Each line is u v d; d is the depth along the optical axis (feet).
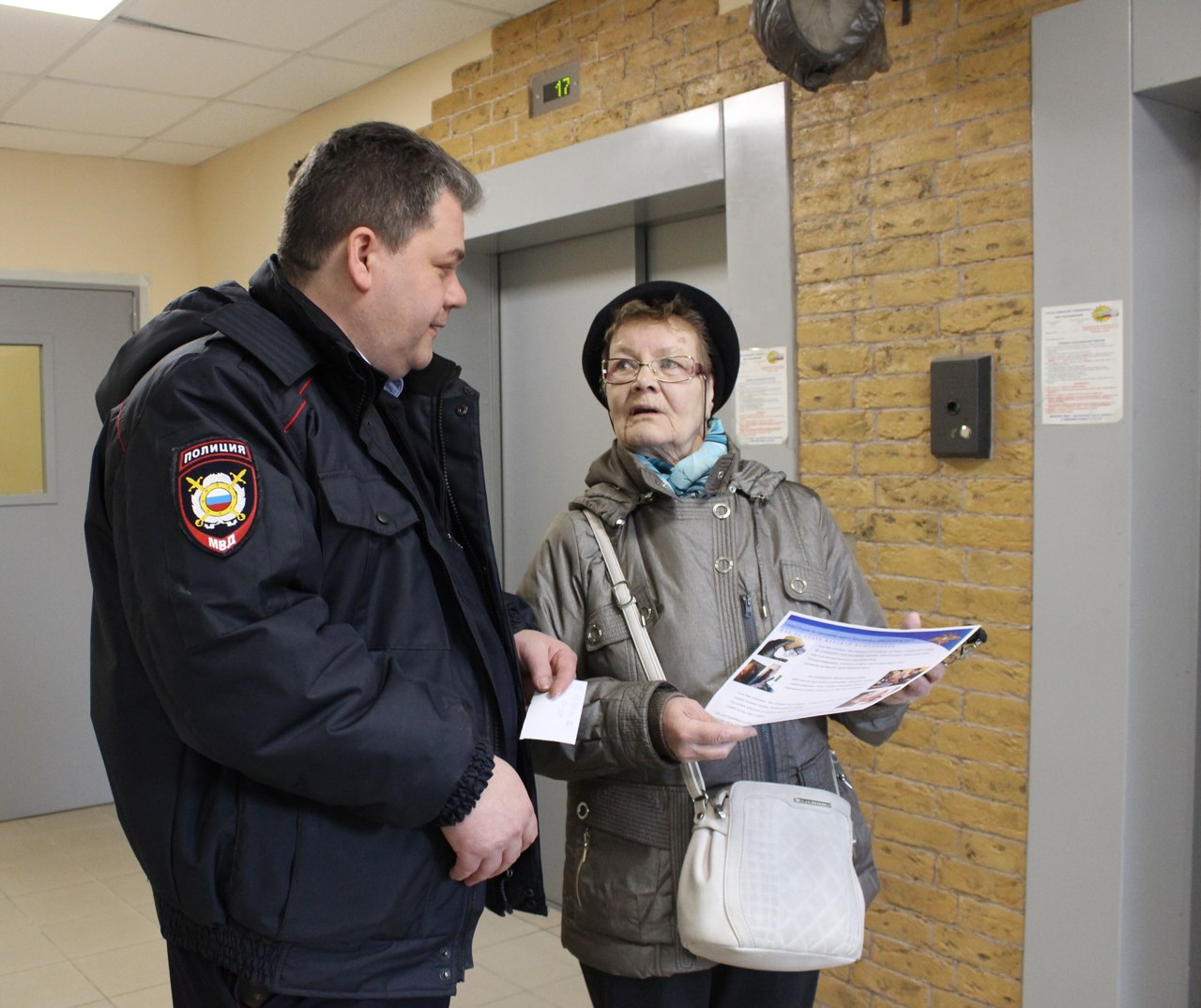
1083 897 7.18
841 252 8.45
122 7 10.71
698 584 5.33
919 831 8.12
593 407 11.73
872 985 8.48
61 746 15.81
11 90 13.25
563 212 10.68
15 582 15.44
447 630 4.44
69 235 16.39
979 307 7.61
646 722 4.79
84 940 11.13
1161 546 7.20
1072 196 7.06
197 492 3.72
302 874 3.95
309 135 14.48
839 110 8.39
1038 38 7.18
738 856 4.73
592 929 5.17
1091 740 7.11
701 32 9.36
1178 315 7.27
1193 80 6.51
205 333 4.15
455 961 4.40
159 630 3.73
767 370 9.02
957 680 7.84
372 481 4.24
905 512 8.14
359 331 4.31
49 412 15.78
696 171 9.44
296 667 3.70
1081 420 7.09
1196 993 7.88
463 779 4.01
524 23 11.10
